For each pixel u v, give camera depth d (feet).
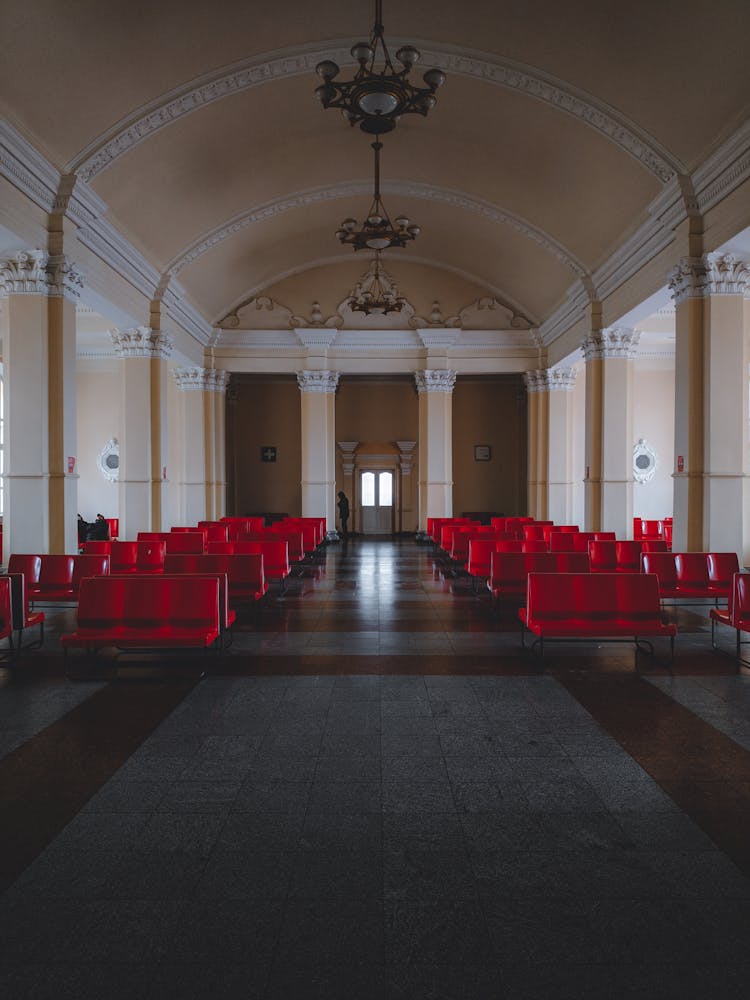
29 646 25.76
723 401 34.50
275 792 13.73
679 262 35.35
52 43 27.96
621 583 24.11
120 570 37.78
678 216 35.68
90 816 12.73
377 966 8.82
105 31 29.09
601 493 51.03
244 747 16.02
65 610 33.86
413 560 56.90
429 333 69.62
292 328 70.59
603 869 11.03
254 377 84.94
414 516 87.15
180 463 68.64
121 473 50.55
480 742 16.34
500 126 41.16
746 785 14.07
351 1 31.86
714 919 9.78
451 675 22.02
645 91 32.09
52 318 34.86
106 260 41.34
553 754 15.64
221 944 9.23
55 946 9.19
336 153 48.55
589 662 23.61
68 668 22.21
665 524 64.13
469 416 86.63
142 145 36.88
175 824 12.44
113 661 23.81
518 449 86.22
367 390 86.69
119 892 10.39
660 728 17.24
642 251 41.39
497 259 62.54
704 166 32.89
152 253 48.29
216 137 40.60
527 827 12.37
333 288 70.69
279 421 86.17
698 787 13.98
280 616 32.09
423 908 10.02
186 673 22.22
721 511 34.68
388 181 53.31
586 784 14.11
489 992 8.38
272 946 9.20
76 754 15.61
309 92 39.34
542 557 32.07
